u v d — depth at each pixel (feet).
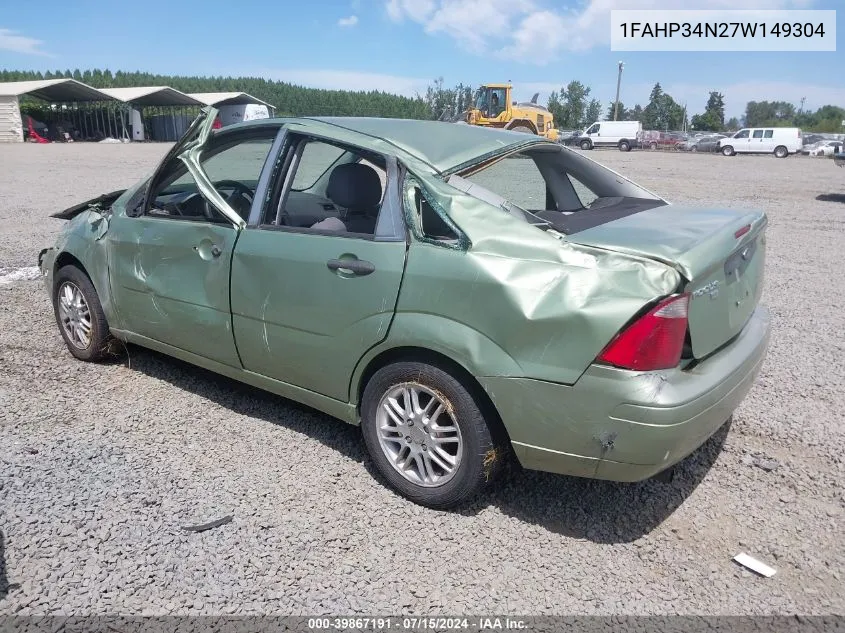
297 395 12.45
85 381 15.57
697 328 9.57
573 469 9.73
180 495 11.14
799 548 10.11
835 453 12.72
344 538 10.19
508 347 9.61
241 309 12.53
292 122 12.66
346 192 12.21
